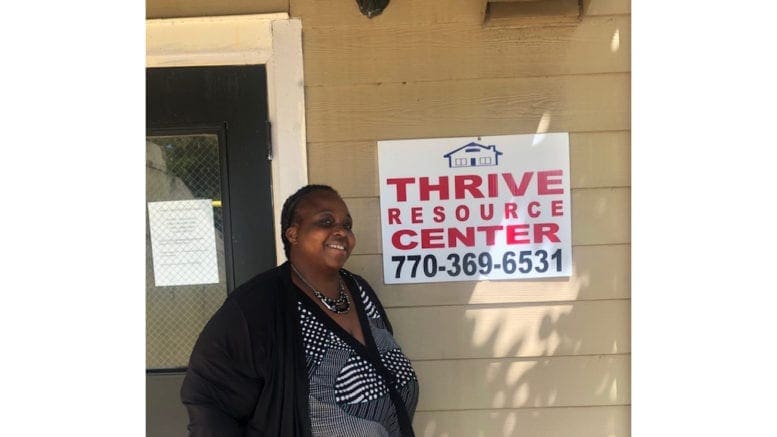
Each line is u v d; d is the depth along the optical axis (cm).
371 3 248
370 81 254
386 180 256
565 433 260
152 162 262
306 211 213
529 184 256
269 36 253
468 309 259
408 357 260
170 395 266
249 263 261
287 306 204
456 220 257
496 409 260
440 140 255
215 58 255
